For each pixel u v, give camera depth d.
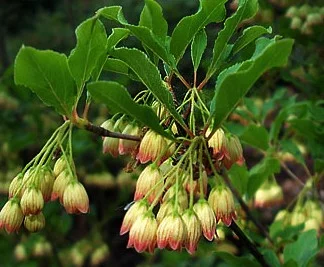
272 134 0.43
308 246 0.33
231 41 0.36
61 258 0.63
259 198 0.43
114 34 0.25
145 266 0.69
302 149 0.49
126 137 0.26
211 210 0.24
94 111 0.58
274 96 0.48
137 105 0.23
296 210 0.41
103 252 0.62
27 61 0.23
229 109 0.24
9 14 0.84
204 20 0.26
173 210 0.23
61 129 0.25
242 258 0.31
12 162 0.60
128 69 0.28
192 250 0.23
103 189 0.61
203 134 0.25
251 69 0.22
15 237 0.64
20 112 0.60
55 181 0.25
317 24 0.48
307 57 0.52
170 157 0.25
